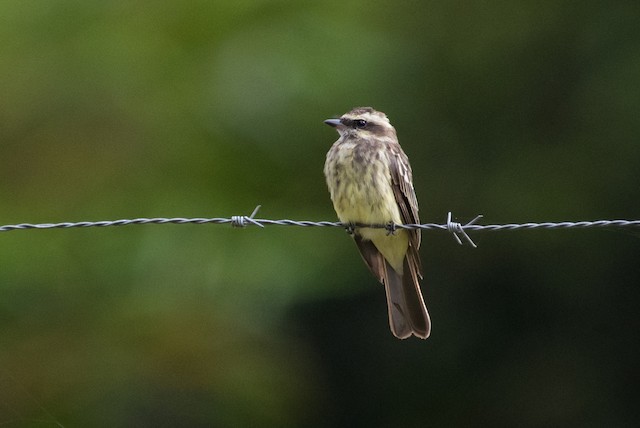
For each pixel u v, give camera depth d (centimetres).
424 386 1866
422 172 1816
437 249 1820
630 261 1766
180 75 1566
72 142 1536
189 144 1551
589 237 1761
